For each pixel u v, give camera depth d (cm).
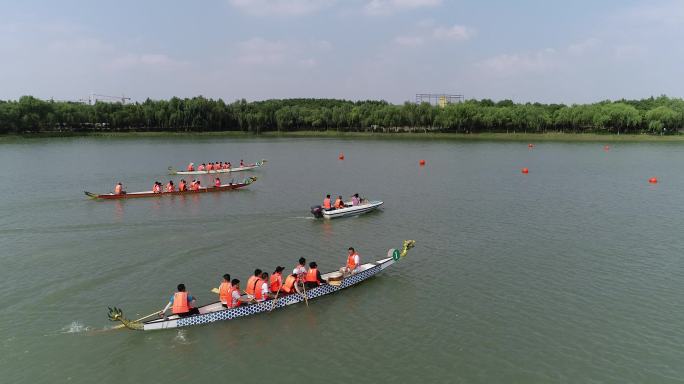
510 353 2264
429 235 4138
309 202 5547
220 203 5475
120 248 3719
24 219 4609
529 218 4716
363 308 2748
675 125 14988
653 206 5250
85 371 2144
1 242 3850
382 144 14088
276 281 2745
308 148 12888
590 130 16262
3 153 11106
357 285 3070
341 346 2345
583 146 13025
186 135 17838
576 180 7131
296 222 4591
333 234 4175
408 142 14725
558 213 4928
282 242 3934
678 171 8006
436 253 3650
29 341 2364
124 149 12344
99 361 2217
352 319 2619
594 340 2375
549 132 16300
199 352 2302
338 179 7344
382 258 3538
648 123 15162
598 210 5059
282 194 6069
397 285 3061
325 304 2805
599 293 2905
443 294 2914
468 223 4534
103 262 3403
